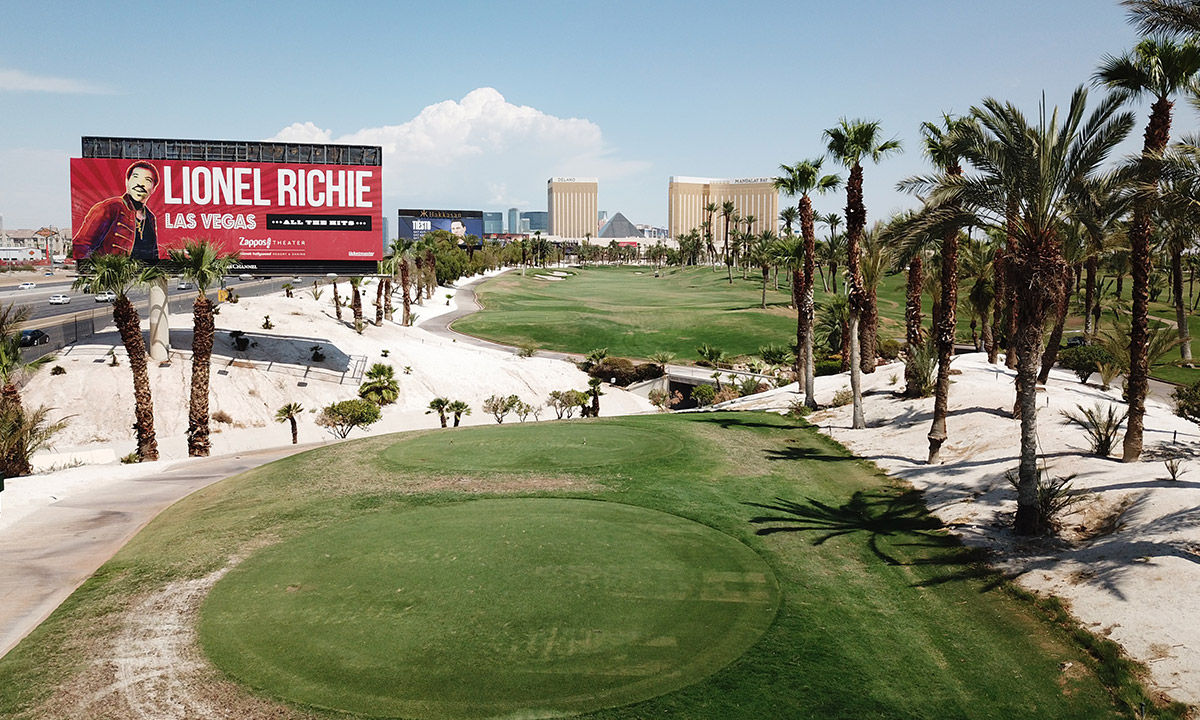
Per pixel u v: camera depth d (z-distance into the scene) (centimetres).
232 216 5588
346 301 9638
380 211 5862
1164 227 2136
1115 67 2206
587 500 2291
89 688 1243
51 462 3494
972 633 1427
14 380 4784
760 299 13338
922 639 1405
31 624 1533
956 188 2055
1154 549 1565
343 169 5772
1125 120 1891
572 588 1614
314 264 5781
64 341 6156
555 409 5894
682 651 1339
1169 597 1384
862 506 2258
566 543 1895
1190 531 1599
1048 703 1183
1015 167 1861
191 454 3928
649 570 1716
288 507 2291
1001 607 1520
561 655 1323
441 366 6750
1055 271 1822
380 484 2536
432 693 1202
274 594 1612
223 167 5541
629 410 6512
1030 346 1847
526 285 17450
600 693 1199
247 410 5206
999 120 1866
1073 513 1884
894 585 1659
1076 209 1842
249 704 1181
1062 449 2378
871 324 4619
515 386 6694
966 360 4525
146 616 1527
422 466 2775
